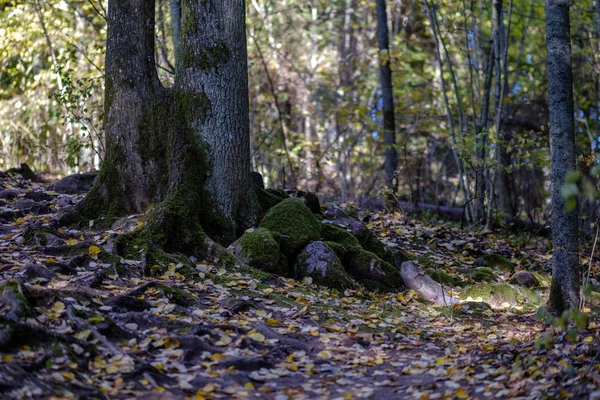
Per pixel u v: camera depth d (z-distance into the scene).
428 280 8.93
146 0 9.08
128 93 9.06
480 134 12.95
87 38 18.88
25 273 6.56
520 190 18.56
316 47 27.44
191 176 8.77
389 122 17.22
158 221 8.20
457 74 24.61
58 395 4.48
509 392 5.01
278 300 7.35
